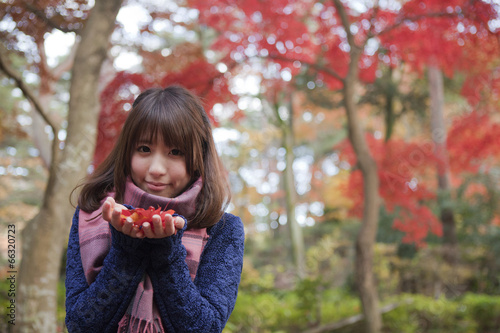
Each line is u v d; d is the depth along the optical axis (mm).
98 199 1143
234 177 13125
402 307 8062
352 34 6336
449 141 9203
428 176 12570
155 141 1061
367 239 6055
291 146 12438
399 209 11125
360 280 5988
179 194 1119
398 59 7195
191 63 6207
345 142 10617
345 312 8195
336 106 10953
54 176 3332
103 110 5445
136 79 5586
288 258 16062
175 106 1080
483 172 11430
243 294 7195
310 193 17219
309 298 7438
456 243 11195
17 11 3930
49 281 3234
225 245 1145
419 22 6285
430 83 11227
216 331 1017
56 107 14023
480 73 7172
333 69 7406
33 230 3285
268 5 6625
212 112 6371
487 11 5691
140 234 933
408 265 10672
